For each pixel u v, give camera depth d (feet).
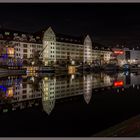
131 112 66.74
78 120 58.08
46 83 163.84
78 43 526.16
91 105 78.43
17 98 94.89
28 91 118.11
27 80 190.60
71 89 127.03
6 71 302.86
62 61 475.31
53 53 458.50
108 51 628.69
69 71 413.39
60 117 61.36
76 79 204.44
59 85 149.89
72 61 483.51
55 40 463.42
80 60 523.29
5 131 49.19
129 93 110.01
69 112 67.72
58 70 417.08
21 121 57.47
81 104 80.59
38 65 386.93
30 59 402.72
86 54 547.90
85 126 52.37
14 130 49.80
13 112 67.82
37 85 149.59
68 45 494.59
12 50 366.84
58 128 51.11
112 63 572.92
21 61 388.57
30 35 434.71
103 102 84.48
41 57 431.02
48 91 118.11
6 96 100.53
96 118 59.82
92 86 143.54
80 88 132.05
